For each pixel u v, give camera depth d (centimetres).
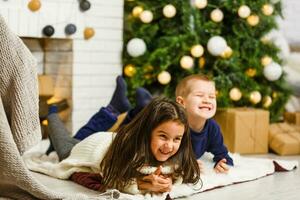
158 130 220
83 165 251
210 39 381
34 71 200
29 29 359
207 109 266
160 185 224
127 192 226
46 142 374
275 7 416
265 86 416
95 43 387
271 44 417
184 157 232
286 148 378
